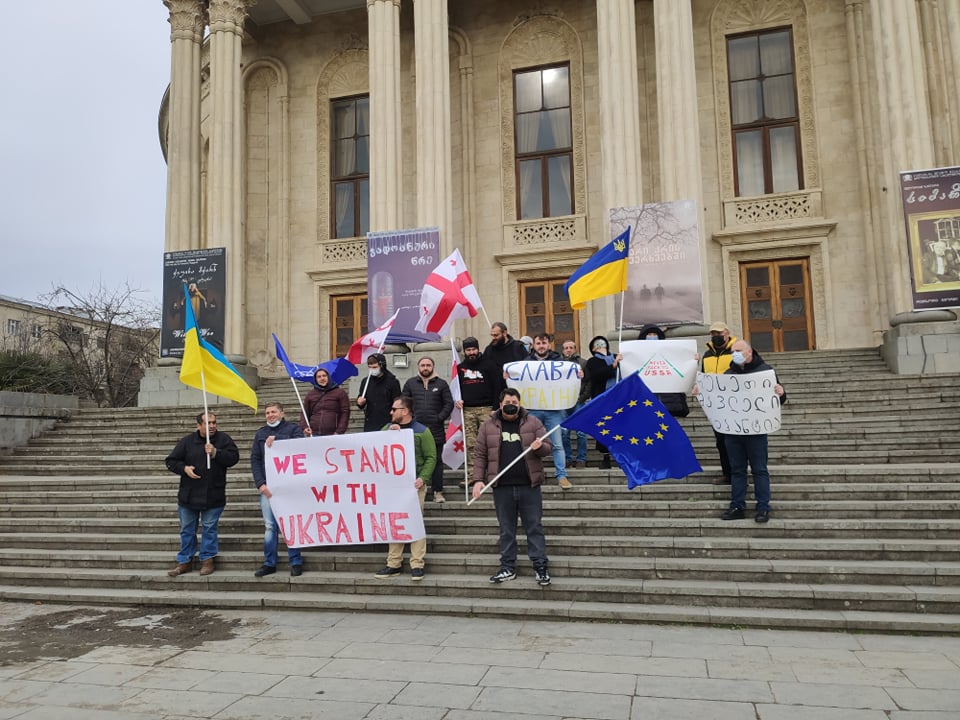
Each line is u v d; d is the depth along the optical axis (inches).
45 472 458.6
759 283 676.7
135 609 273.9
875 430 370.0
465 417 347.6
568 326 719.1
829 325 648.4
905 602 228.5
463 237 746.2
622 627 231.6
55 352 1146.0
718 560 262.4
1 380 649.0
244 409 542.6
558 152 739.4
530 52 751.7
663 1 570.3
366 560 286.2
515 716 161.9
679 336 524.7
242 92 775.7
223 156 690.2
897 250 523.2
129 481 402.9
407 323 546.9
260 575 283.9
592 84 727.7
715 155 691.4
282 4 781.9
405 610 254.8
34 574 304.0
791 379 478.3
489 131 754.8
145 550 327.3
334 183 807.1
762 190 685.3
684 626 231.6
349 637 228.8
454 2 772.6
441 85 632.4
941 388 419.5
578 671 190.5
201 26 753.0
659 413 271.9
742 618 229.1
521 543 282.7
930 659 194.4
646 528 287.0
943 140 610.2
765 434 277.7
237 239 686.5
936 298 464.8
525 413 266.7
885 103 535.5
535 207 743.1
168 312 652.1
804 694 170.6
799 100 678.5
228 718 167.0
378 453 276.5
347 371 370.0
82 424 541.3
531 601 253.3
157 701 178.4
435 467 303.7
